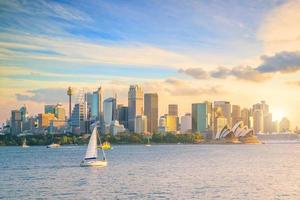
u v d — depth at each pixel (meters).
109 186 51.03
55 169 76.69
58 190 48.19
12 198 43.06
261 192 45.50
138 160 102.69
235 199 41.47
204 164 87.50
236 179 57.59
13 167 83.50
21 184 53.84
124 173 67.19
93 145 80.50
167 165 84.75
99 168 77.44
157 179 57.94
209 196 43.03
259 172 68.25
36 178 61.03
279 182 54.00
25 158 116.94
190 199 41.50
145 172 68.81
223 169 74.44
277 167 79.00
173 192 45.72
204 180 56.41
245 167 79.00
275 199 41.41
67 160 105.38
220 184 52.00
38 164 91.56
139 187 49.81
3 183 55.06
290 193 44.88
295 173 66.56
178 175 63.50
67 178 60.41
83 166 80.00
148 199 41.75
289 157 115.88
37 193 46.06
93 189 48.69
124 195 44.16
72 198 42.84
